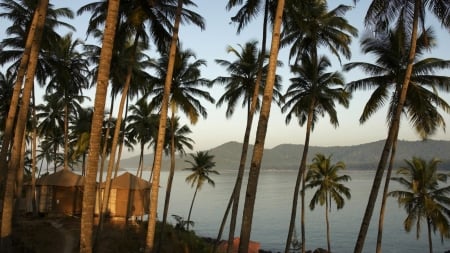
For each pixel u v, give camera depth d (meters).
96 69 27.83
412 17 16.00
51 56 29.80
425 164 33.78
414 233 69.38
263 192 164.38
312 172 43.41
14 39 25.58
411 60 15.12
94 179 10.84
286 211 98.94
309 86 26.61
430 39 19.44
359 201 126.31
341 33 25.06
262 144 12.05
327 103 27.62
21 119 16.19
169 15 20.94
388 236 66.00
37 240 20.83
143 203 35.03
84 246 10.50
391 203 121.31
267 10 19.50
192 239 30.31
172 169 28.16
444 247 57.12
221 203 114.06
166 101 19.22
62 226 26.55
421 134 19.28
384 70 20.61
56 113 41.31
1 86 32.81
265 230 70.38
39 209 31.30
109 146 40.28
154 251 25.12
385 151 14.34
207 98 28.19
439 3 15.64
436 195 33.47
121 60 26.16
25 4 24.70
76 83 32.19
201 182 50.06
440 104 19.34
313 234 67.06
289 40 25.98
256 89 20.52
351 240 61.94
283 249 54.44
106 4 20.47
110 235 25.55
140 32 22.38
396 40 19.55
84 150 40.25
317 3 24.89
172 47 19.31
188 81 27.31
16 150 16.02
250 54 25.83
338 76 25.77
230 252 18.91
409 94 19.41
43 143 61.09
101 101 10.99
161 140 19.19
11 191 15.73
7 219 15.51
